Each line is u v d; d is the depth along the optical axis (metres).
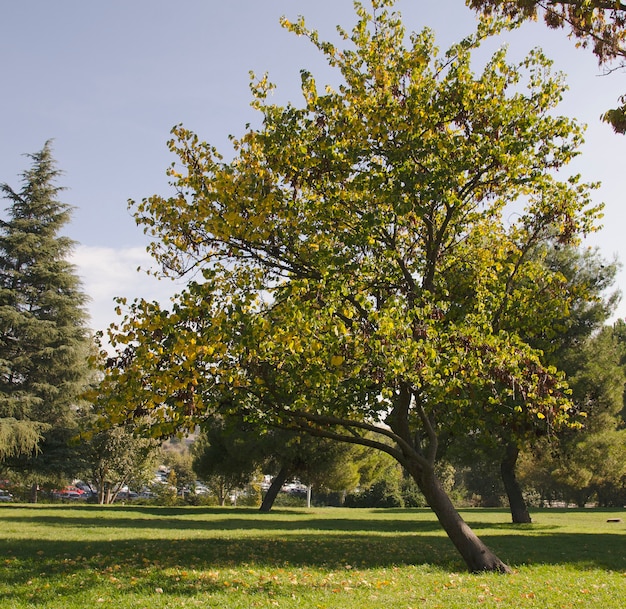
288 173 10.94
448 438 22.50
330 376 9.22
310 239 11.45
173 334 8.88
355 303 10.77
